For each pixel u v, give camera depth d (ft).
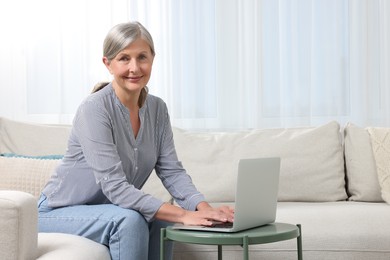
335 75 12.62
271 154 10.95
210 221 7.25
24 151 10.71
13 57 13.10
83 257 6.66
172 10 12.85
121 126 7.98
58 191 8.04
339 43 12.59
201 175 10.89
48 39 13.06
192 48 12.82
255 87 12.71
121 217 7.38
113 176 7.65
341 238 8.98
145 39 7.89
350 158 11.03
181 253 9.36
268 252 9.12
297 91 12.62
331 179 10.87
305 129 11.29
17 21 13.07
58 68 13.01
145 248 7.48
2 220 6.06
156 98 8.61
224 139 11.18
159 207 7.50
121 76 7.84
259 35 12.67
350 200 10.91
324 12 12.65
